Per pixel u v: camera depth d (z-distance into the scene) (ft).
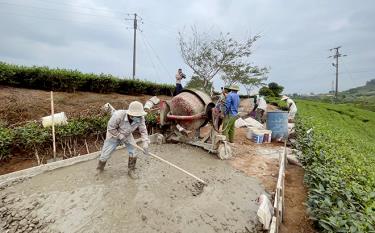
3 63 30.94
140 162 21.90
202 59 68.90
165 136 29.37
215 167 22.59
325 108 102.27
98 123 26.40
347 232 11.17
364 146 44.09
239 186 19.45
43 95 31.55
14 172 17.98
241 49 69.97
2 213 14.56
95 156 22.70
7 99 27.40
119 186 17.42
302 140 26.86
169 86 56.59
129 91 46.16
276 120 33.99
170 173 20.20
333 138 31.50
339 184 15.17
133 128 19.01
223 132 28.55
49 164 19.54
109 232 13.47
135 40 95.30
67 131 23.29
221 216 15.60
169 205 15.93
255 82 72.02
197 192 17.90
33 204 15.17
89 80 38.75
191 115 27.27
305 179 19.12
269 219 14.99
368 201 13.34
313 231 15.08
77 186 17.19
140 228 13.88
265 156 27.17
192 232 14.05
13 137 20.22
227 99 27.84
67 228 13.62
